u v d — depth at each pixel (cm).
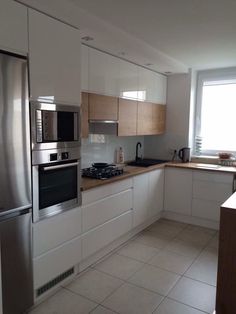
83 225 254
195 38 285
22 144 187
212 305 218
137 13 224
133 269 271
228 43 301
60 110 218
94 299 224
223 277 185
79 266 261
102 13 225
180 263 284
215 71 427
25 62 186
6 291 185
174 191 406
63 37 216
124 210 318
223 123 428
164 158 460
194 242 337
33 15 190
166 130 453
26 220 195
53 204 219
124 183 313
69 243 239
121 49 288
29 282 203
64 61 219
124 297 227
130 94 347
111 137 390
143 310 212
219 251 185
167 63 357
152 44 307
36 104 196
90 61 277
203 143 448
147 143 474
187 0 200
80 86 239
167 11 220
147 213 373
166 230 375
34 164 198
